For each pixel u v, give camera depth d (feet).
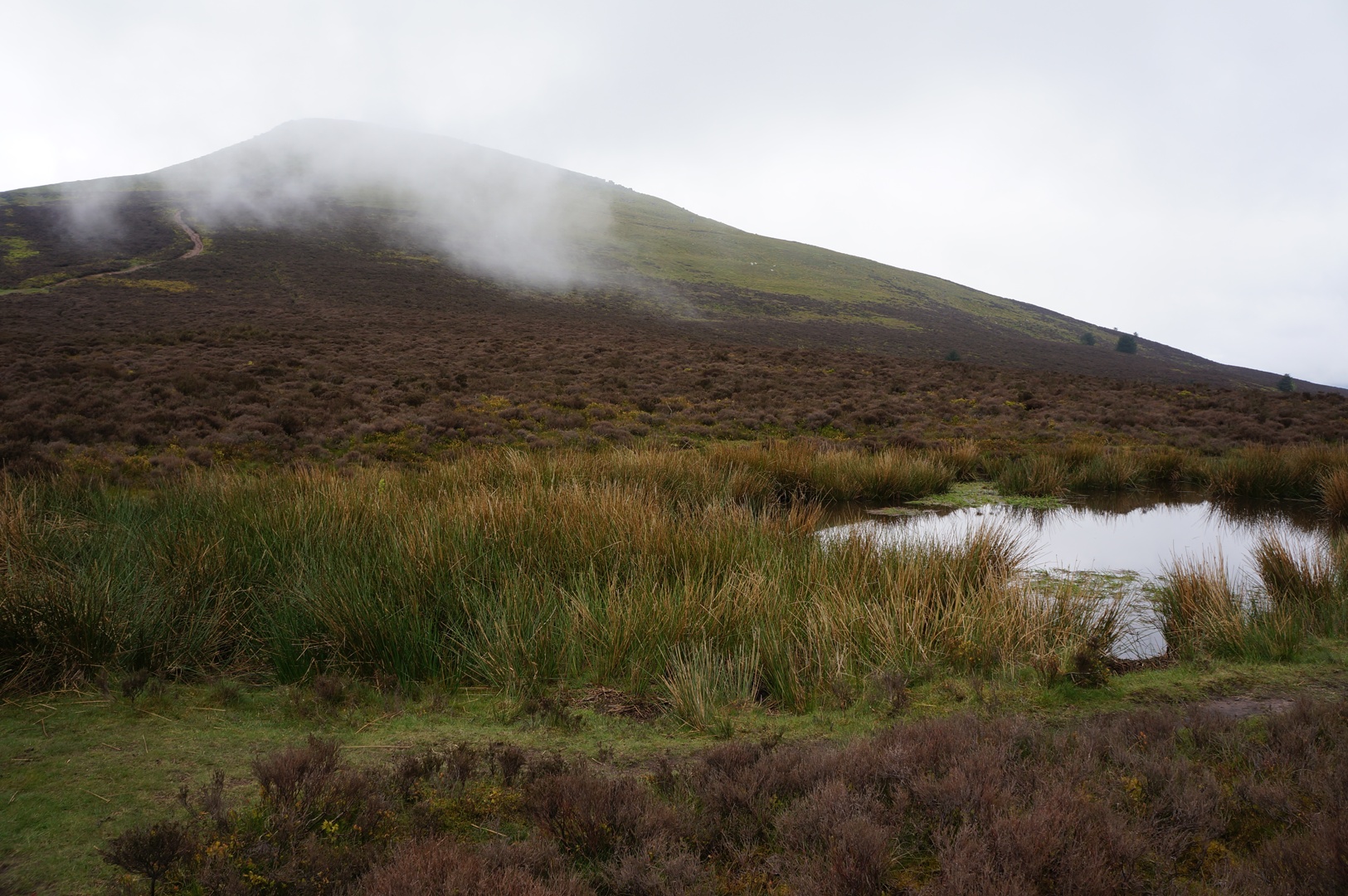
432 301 178.81
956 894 6.86
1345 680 14.43
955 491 42.29
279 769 9.07
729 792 9.00
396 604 16.08
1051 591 21.95
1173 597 20.17
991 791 8.61
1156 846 7.98
